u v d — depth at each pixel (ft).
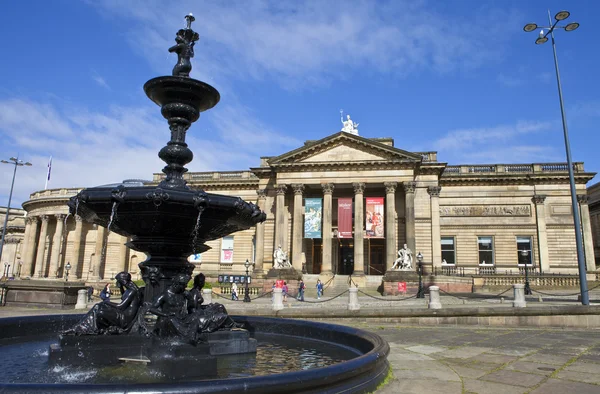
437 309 66.69
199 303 33.14
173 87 32.81
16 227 291.17
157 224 30.53
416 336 54.29
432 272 172.65
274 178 198.18
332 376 20.06
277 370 27.12
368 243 191.52
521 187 191.42
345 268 195.83
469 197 194.39
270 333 42.32
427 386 26.68
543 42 99.09
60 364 26.86
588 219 183.32
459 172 199.31
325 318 70.49
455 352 41.93
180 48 35.12
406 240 170.50
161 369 25.04
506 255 187.01
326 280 168.14
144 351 28.76
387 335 55.36
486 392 26.86
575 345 46.34
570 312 63.36
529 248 186.50
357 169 180.14
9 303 91.40
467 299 114.73
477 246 189.88
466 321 65.62
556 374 32.30
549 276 158.71
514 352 41.93
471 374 31.99
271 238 193.06
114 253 231.09
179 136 33.96
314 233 176.96
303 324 40.57
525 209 189.47
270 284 152.87
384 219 186.09
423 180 184.03
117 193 28.84
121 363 27.63
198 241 33.35
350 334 35.19
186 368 25.05
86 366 26.86
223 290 152.56
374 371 25.32
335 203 196.75
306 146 183.32
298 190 182.60
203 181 217.15
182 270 32.76
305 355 32.07
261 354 32.40
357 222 173.58
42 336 38.40
